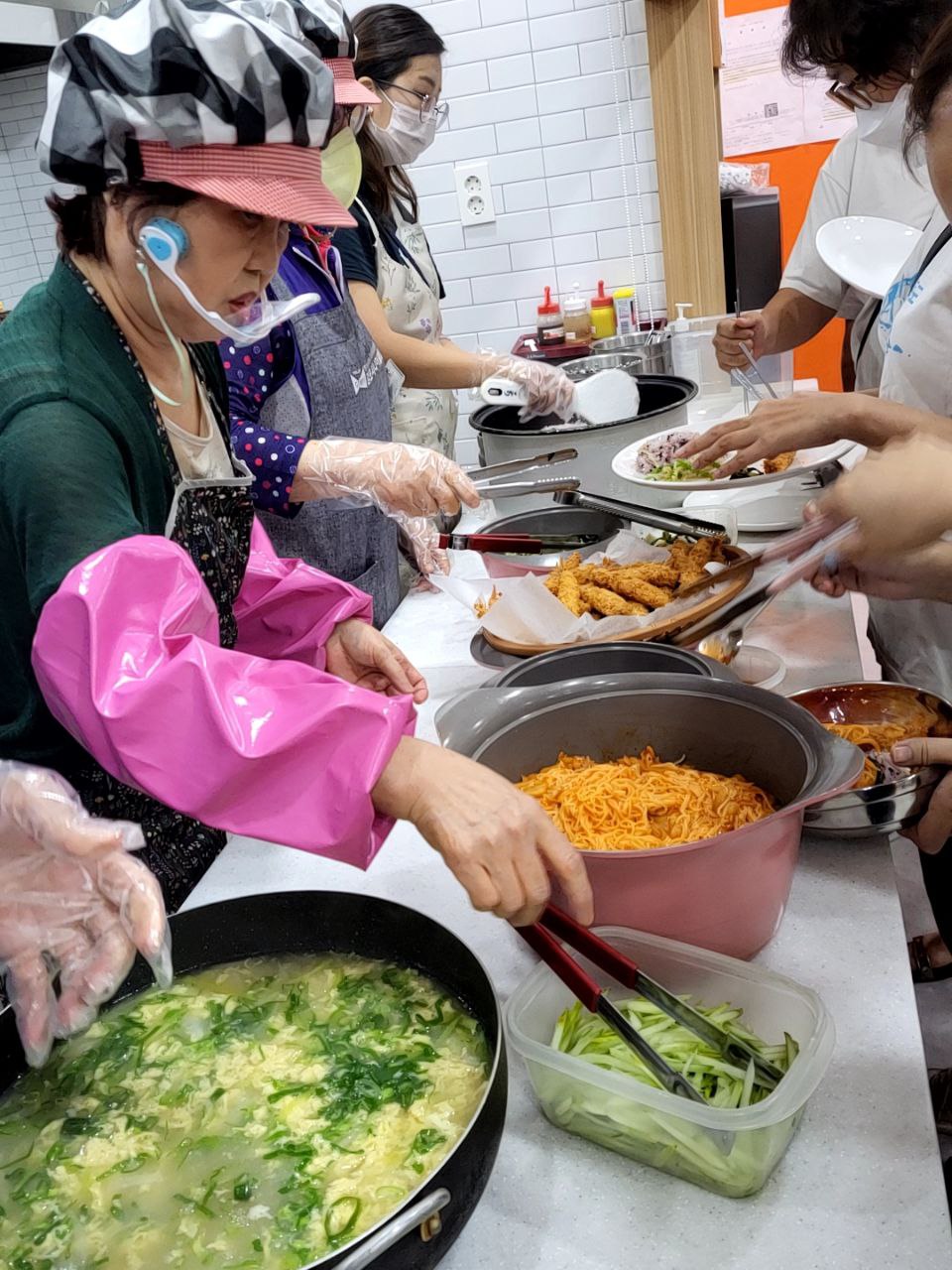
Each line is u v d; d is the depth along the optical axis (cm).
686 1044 88
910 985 99
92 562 83
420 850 132
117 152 91
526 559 190
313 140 97
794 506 203
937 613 179
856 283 236
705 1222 79
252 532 144
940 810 116
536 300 369
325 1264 63
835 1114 86
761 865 96
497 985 105
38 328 101
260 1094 91
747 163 501
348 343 203
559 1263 77
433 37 245
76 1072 96
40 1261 78
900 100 215
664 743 120
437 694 167
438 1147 83
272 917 107
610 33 326
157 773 83
